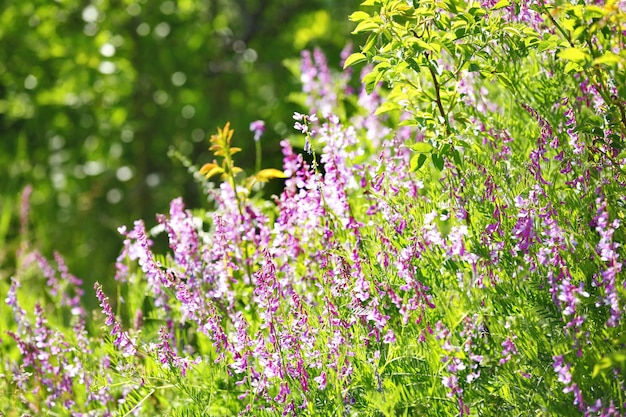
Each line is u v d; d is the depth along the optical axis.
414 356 4.36
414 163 4.47
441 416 4.31
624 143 4.39
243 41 12.96
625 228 4.37
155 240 11.34
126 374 4.85
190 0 12.68
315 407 4.45
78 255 11.80
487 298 4.30
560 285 4.04
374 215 4.88
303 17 13.11
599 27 3.96
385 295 4.46
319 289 4.96
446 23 4.57
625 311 4.09
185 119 12.60
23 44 12.70
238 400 4.94
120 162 13.08
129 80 12.00
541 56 4.97
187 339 5.73
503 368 4.26
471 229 4.45
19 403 5.62
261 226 5.21
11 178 12.28
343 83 7.20
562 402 4.05
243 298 5.30
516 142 5.03
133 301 5.93
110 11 12.31
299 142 7.13
